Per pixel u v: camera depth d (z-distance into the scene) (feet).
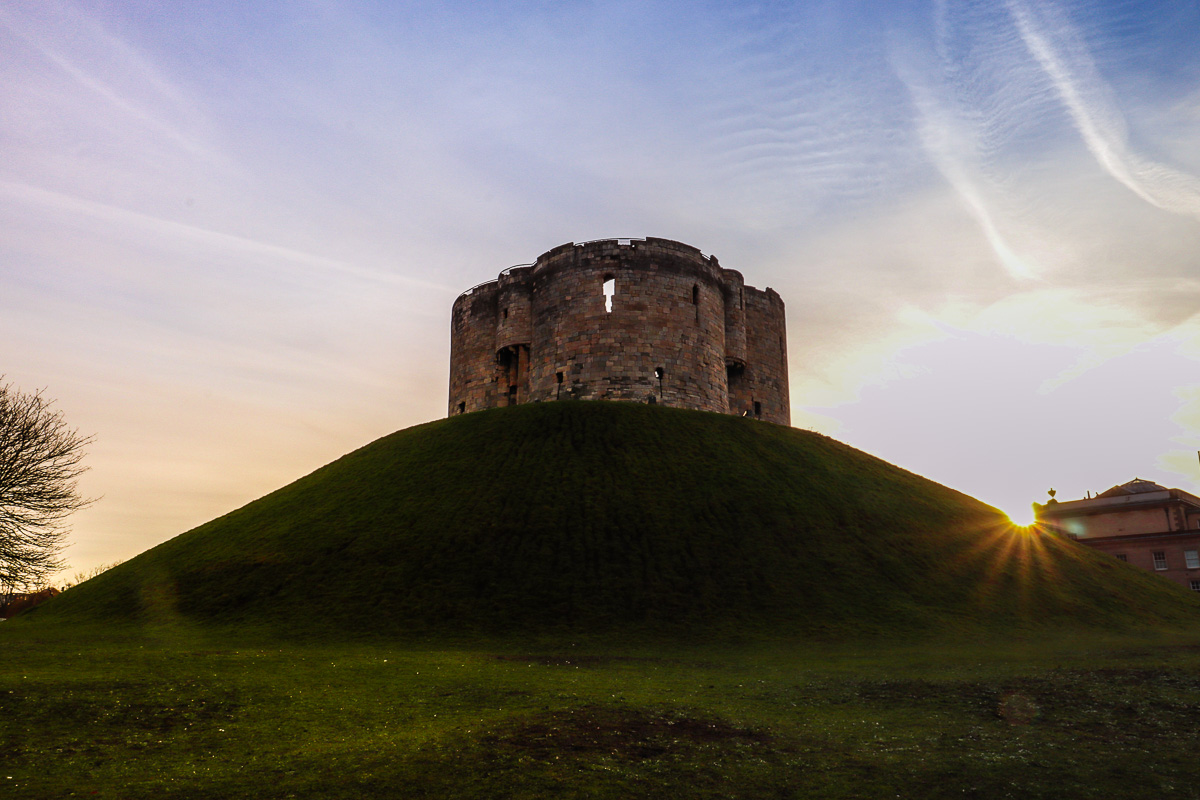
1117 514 248.93
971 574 130.11
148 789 38.22
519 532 130.11
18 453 123.85
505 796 37.93
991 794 38.99
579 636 102.89
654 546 127.03
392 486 151.23
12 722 48.80
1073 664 79.15
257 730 50.70
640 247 191.31
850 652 95.55
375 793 38.11
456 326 226.38
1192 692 61.36
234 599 117.08
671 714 56.49
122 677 62.18
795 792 39.45
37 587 123.65
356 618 107.86
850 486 156.97
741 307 216.13
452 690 65.10
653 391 183.42
